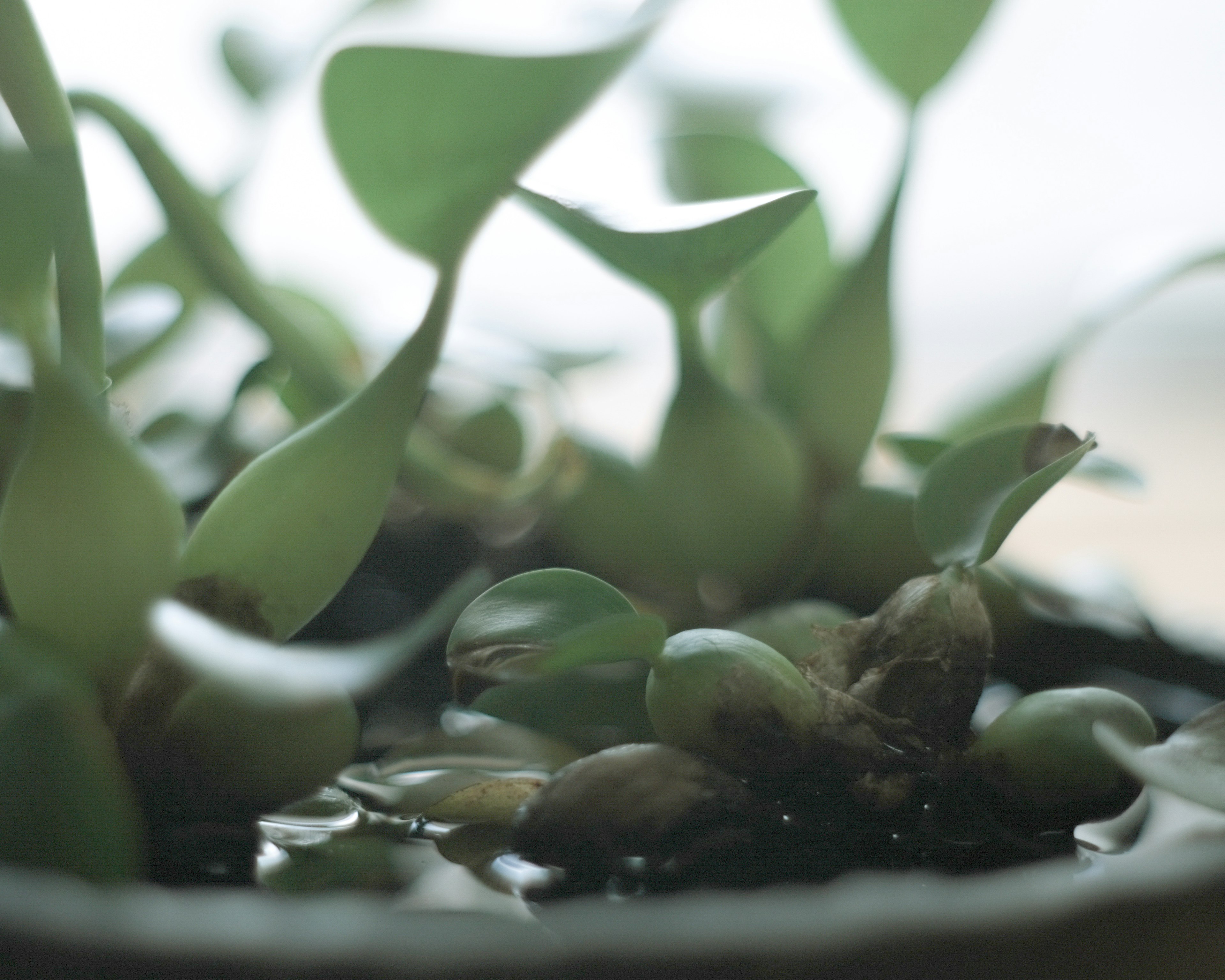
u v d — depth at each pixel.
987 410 0.38
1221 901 0.24
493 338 0.41
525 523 0.41
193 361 0.50
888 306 0.35
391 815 0.30
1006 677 0.36
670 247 0.29
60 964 0.23
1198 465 0.90
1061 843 0.29
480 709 0.32
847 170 0.88
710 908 0.24
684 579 0.37
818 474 0.35
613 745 0.32
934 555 0.30
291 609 0.28
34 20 0.29
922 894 0.24
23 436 0.33
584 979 0.23
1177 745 0.27
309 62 0.39
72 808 0.26
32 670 0.26
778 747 0.28
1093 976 0.24
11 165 0.26
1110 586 0.38
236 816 0.29
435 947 0.23
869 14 0.35
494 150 0.28
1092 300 0.39
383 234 0.28
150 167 0.34
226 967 0.23
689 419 0.34
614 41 0.27
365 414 0.28
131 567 0.27
